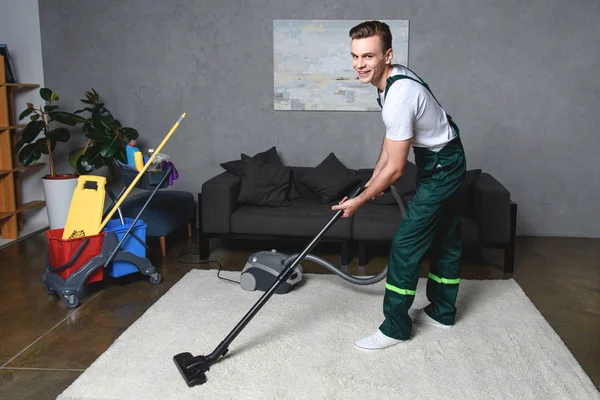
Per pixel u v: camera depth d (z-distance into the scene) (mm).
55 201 4344
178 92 4699
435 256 2674
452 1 4379
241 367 2299
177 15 4602
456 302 3035
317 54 4496
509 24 4383
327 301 3027
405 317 2484
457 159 2420
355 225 3699
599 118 4426
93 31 4691
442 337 2598
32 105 4359
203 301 3020
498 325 2730
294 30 4484
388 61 2283
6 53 4512
